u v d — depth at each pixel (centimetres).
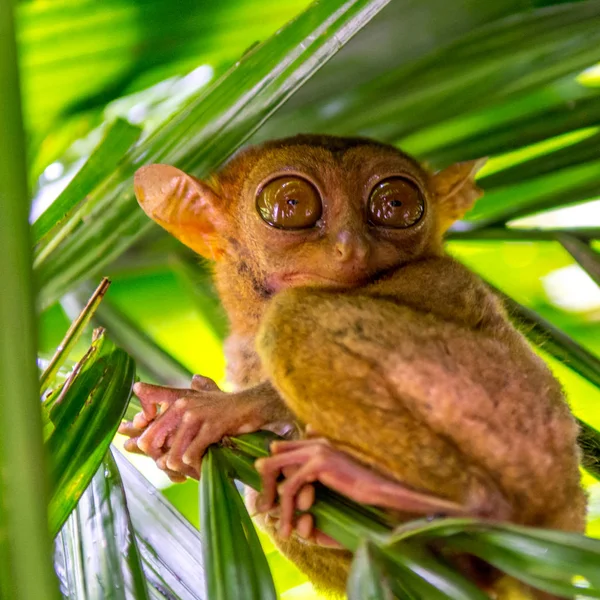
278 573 513
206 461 273
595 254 416
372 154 360
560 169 429
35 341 136
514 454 259
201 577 287
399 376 270
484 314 311
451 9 419
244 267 377
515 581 260
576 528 265
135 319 478
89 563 237
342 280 338
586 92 455
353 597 199
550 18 417
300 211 350
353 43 424
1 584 132
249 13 379
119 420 258
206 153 313
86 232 310
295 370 280
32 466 134
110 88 391
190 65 395
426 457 262
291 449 266
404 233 348
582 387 501
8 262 136
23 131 140
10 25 140
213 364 553
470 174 406
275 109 309
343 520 247
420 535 206
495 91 425
